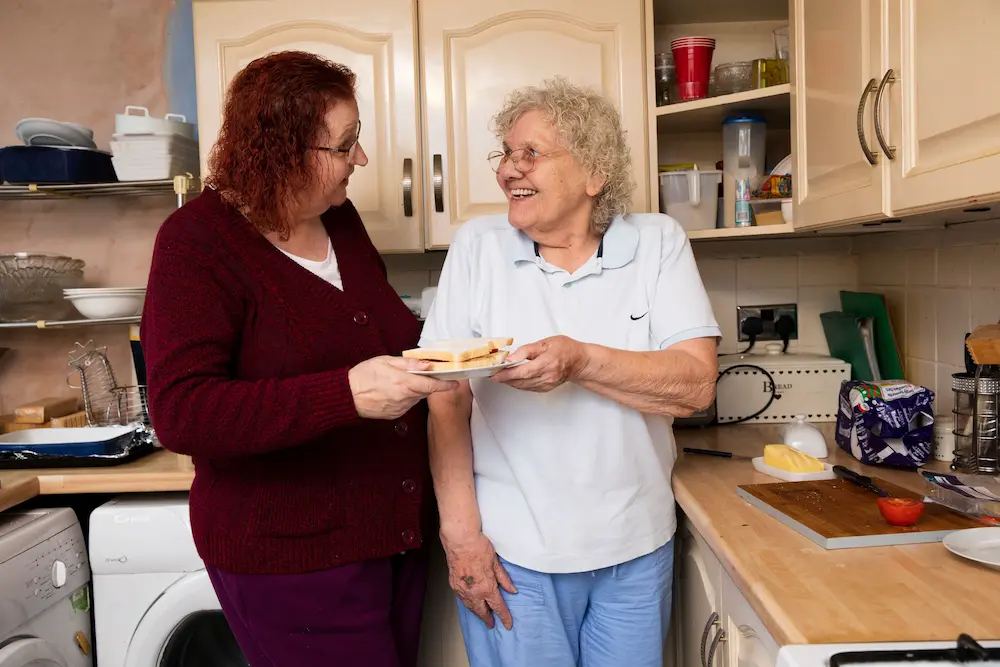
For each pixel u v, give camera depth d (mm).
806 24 1556
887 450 1449
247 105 1124
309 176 1150
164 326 1073
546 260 1284
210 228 1124
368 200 1855
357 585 1240
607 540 1229
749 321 2090
